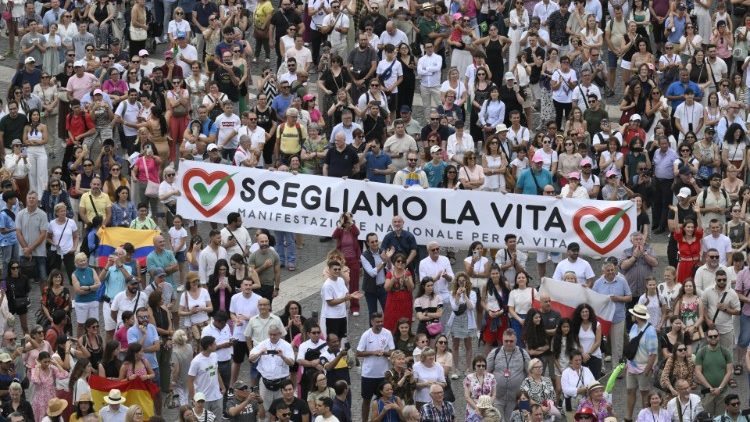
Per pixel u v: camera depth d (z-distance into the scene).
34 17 141.50
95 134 124.38
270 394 95.56
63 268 113.31
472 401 93.88
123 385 94.62
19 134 123.44
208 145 119.62
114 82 128.75
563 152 117.38
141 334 96.94
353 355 103.00
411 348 97.31
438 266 102.94
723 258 106.69
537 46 132.12
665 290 102.06
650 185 117.38
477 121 126.56
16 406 92.62
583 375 94.81
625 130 120.69
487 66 128.62
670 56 131.62
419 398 94.38
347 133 119.56
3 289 106.19
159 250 104.69
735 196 112.81
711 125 124.88
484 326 101.44
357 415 99.50
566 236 110.56
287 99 124.00
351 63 130.00
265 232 114.06
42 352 95.06
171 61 130.38
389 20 134.75
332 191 112.62
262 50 147.00
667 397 96.88
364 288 105.56
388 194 111.88
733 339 102.25
